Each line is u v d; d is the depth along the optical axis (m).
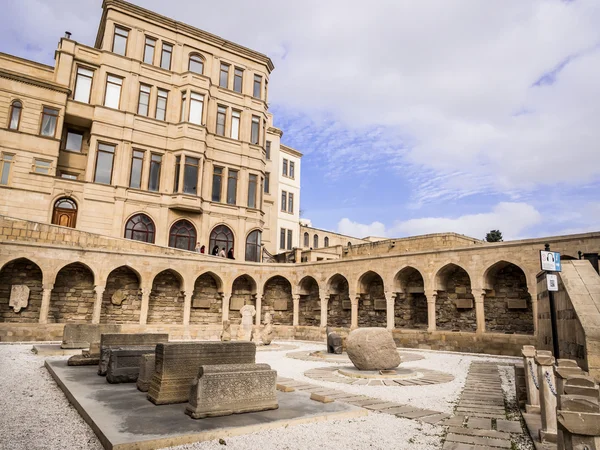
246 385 7.90
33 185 27.52
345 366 15.67
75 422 7.30
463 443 6.73
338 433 7.00
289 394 9.72
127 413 7.47
